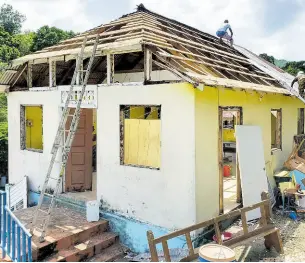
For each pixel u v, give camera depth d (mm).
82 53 8133
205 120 7621
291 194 9484
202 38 13398
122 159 8578
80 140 10227
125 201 8453
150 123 8203
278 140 12148
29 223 8258
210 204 7867
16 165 11477
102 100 8836
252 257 6844
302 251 7082
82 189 10289
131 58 10867
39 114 11836
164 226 7762
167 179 7691
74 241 7688
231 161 14906
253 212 8500
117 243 8375
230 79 9125
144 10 11922
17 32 63812
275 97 11516
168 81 7582
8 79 11305
